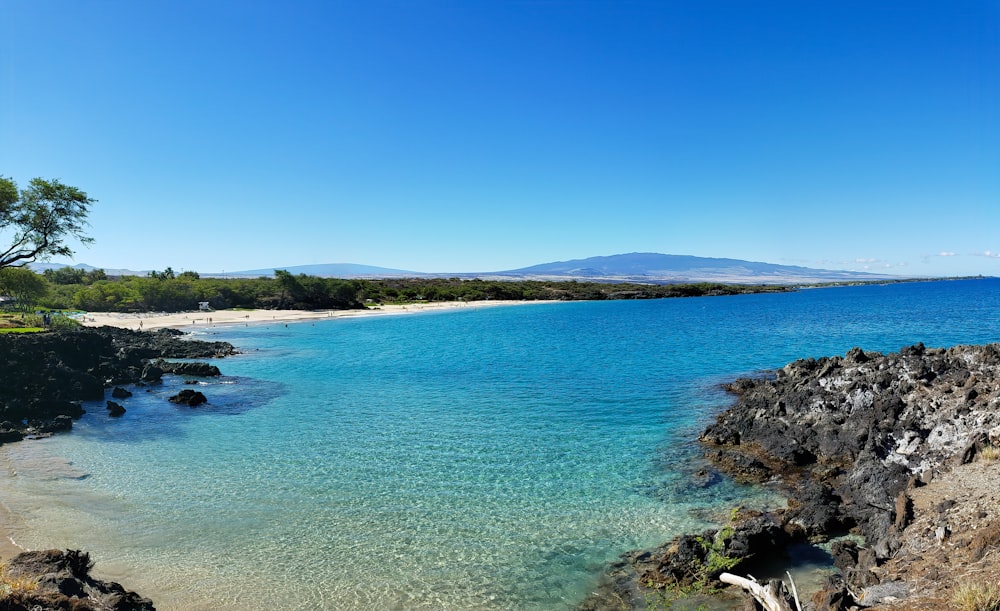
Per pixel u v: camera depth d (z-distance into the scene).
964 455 18.59
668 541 16.47
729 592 13.47
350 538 16.70
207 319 107.88
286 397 38.22
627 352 59.41
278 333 87.31
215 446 26.28
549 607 13.18
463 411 33.28
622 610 13.03
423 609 13.08
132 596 12.62
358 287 165.75
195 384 43.66
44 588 10.86
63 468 22.92
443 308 147.88
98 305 118.94
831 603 10.66
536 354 59.03
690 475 22.08
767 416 28.66
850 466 22.36
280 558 15.45
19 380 34.38
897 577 11.71
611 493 20.25
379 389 40.81
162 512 18.52
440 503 19.36
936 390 25.48
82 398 36.38
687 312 127.25
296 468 23.03
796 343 64.44
